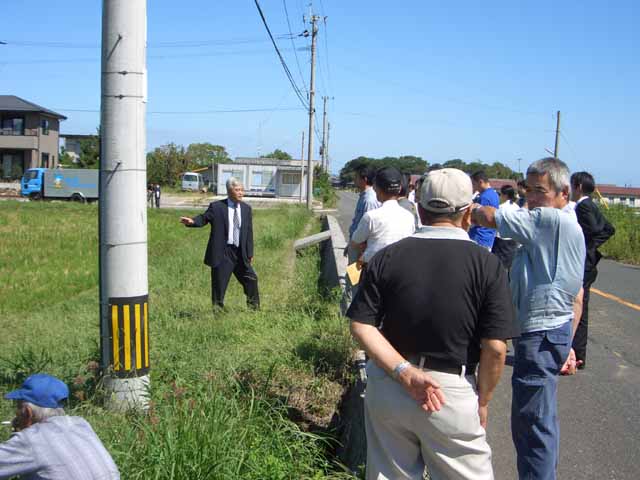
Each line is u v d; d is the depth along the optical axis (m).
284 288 10.01
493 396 6.01
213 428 3.68
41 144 58.19
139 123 4.50
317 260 14.21
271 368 5.21
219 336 6.62
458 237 2.74
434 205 2.77
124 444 3.73
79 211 31.12
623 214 21.77
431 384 2.52
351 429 4.47
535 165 3.87
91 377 4.86
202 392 4.49
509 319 2.62
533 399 3.60
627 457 4.69
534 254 3.61
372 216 5.45
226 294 9.41
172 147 79.56
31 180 45.03
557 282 3.56
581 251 3.60
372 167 7.71
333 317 7.02
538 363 3.58
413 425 2.65
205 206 47.25
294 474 3.80
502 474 4.41
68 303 9.17
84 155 64.56
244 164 61.59
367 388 2.82
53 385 2.97
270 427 4.11
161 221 26.59
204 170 79.75
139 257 4.57
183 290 9.47
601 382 6.45
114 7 4.37
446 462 2.66
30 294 10.02
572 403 5.80
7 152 57.81
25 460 2.79
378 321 2.76
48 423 2.91
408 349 2.69
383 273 2.71
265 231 19.00
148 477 3.37
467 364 2.67
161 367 5.32
